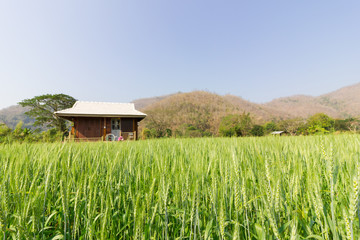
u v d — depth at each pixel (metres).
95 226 1.07
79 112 18.31
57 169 1.59
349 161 1.47
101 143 3.74
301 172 1.24
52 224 1.29
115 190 1.33
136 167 1.73
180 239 0.90
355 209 0.55
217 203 0.98
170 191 1.41
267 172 0.81
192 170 1.33
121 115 18.84
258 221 1.01
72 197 1.27
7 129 16.56
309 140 3.39
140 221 0.80
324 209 0.88
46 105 39.44
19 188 1.03
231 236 0.85
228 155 1.81
